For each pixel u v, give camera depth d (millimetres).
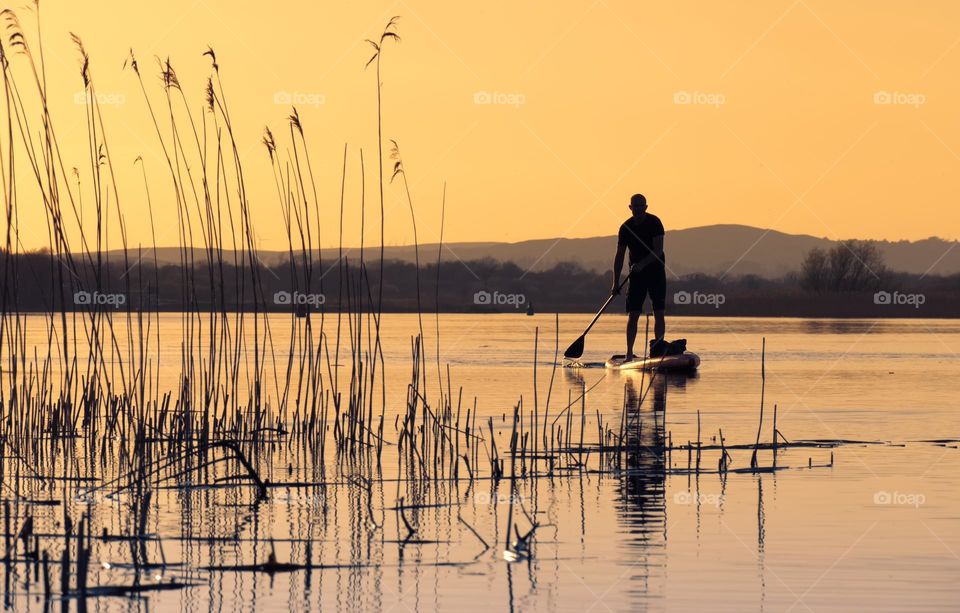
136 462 18047
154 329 61438
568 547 12445
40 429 20172
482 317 97688
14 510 14680
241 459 16188
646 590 10812
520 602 10484
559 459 17797
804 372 35625
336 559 12047
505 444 19828
